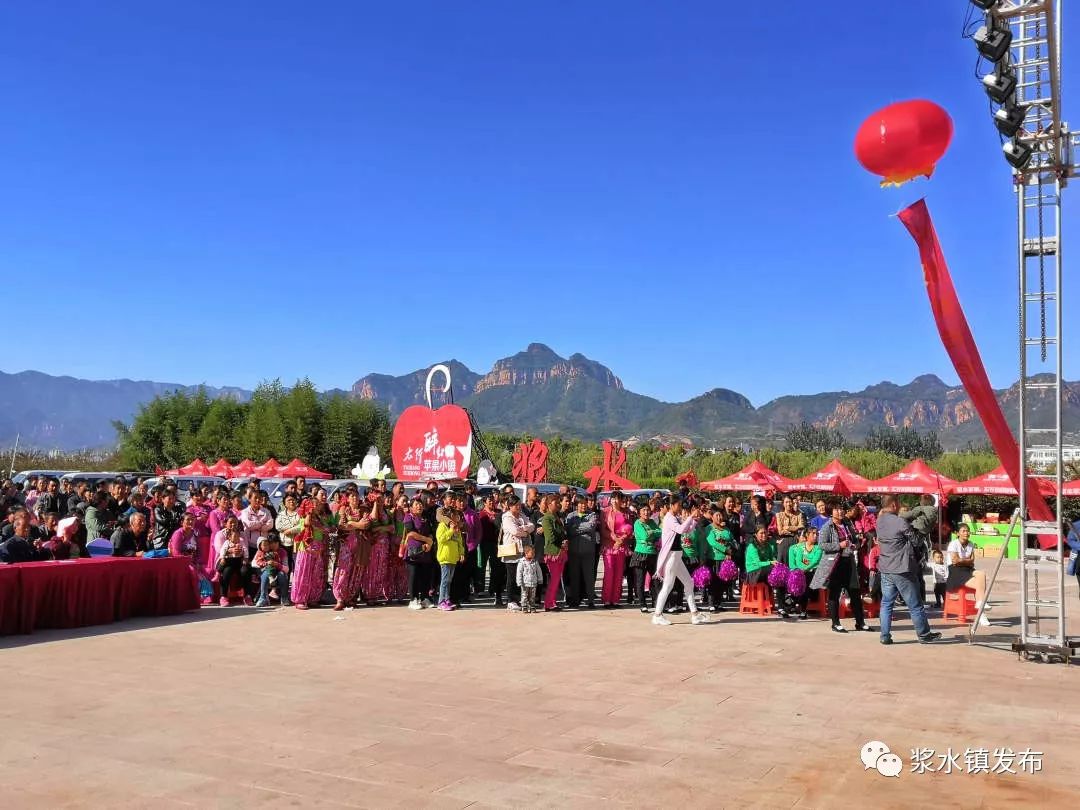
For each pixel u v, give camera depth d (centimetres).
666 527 1223
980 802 487
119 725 634
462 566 1377
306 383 4634
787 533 1330
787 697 748
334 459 4419
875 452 5219
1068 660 920
